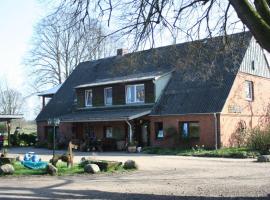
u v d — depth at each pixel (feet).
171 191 46.29
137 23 41.04
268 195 39.83
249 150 100.58
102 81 144.05
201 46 43.75
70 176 61.57
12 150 134.31
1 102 289.74
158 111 122.21
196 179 57.26
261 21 30.68
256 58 127.24
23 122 285.02
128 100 133.80
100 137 138.21
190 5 40.06
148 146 123.13
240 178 57.57
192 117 114.83
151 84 126.72
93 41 42.78
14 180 57.16
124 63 46.21
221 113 110.32
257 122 124.88
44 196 43.50
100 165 67.92
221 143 110.01
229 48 43.14
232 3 32.12
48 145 142.20
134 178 59.16
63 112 155.33
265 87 130.82
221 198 40.65
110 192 46.01
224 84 116.37
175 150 111.04
